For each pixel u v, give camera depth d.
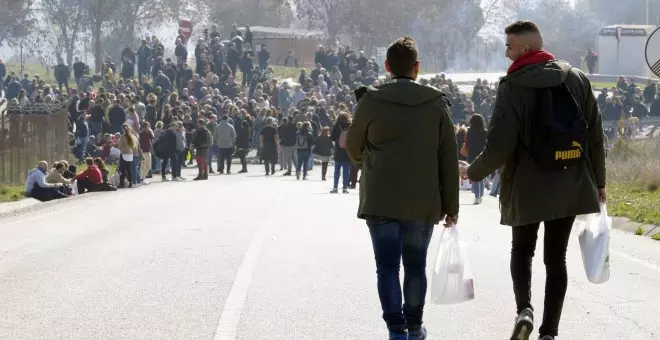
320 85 88.56
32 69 138.88
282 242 22.45
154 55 86.19
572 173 11.18
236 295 15.46
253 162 73.88
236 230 25.25
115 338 12.58
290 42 131.50
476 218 29.81
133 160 49.34
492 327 13.32
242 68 90.94
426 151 11.13
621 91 92.56
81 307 14.56
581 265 19.02
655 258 20.41
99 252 20.72
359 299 15.16
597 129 11.53
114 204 35.59
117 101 63.34
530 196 11.17
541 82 11.10
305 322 13.53
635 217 27.97
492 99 84.81
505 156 11.16
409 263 11.38
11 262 19.31
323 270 18.08
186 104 69.25
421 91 11.18
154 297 15.33
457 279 12.09
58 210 32.94
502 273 17.91
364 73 94.25
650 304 14.96
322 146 53.69
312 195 40.66
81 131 60.41
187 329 13.09
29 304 14.83
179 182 53.22
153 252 20.62
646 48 30.00
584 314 14.21
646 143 53.59
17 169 45.81
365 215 11.22
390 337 11.20
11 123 45.41
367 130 11.27
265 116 73.06
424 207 11.08
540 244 21.66
